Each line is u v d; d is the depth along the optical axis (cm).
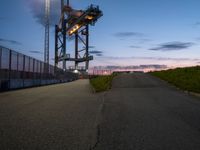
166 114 1047
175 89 2519
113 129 764
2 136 668
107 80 3666
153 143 608
